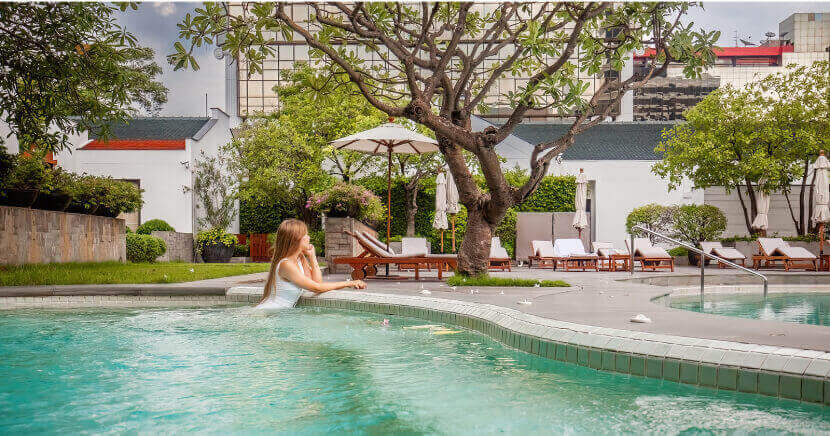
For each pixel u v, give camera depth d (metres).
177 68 5.90
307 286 5.25
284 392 2.88
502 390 3.00
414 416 2.54
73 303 7.10
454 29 8.27
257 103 33.16
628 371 3.29
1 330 4.63
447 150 8.47
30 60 9.58
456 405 2.72
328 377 3.20
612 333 3.57
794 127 18.45
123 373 3.21
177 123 24.25
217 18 5.95
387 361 3.71
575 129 8.10
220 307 6.72
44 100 10.06
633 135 26.05
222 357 3.63
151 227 18.38
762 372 2.76
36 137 10.42
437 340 4.53
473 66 8.09
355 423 2.44
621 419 2.50
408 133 10.91
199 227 20.88
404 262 9.84
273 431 2.31
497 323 4.58
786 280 11.30
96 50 9.52
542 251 16.75
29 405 2.61
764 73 60.06
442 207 15.79
